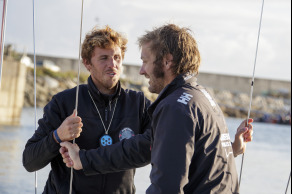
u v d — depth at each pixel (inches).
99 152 88.4
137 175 281.9
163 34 77.2
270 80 1925.4
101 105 100.0
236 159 597.6
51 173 101.8
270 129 1380.4
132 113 102.6
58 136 91.4
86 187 96.7
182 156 69.2
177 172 68.6
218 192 72.6
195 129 71.6
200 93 76.6
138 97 104.5
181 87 76.2
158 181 68.9
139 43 81.0
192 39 78.5
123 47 102.0
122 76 1683.1
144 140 86.7
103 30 100.2
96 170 88.5
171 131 70.3
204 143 72.4
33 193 338.0
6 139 776.9
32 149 95.5
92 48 98.8
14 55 1471.5
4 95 1395.2
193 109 72.4
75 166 88.8
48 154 93.0
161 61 77.2
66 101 99.7
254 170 507.8
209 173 72.4
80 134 98.9
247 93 1921.8
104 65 98.2
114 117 101.0
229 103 1879.9
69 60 1781.5
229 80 1925.4
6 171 413.1
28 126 1067.9
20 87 1437.0
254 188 408.5
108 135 99.5
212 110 75.6
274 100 1905.8
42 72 1738.4
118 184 98.4
